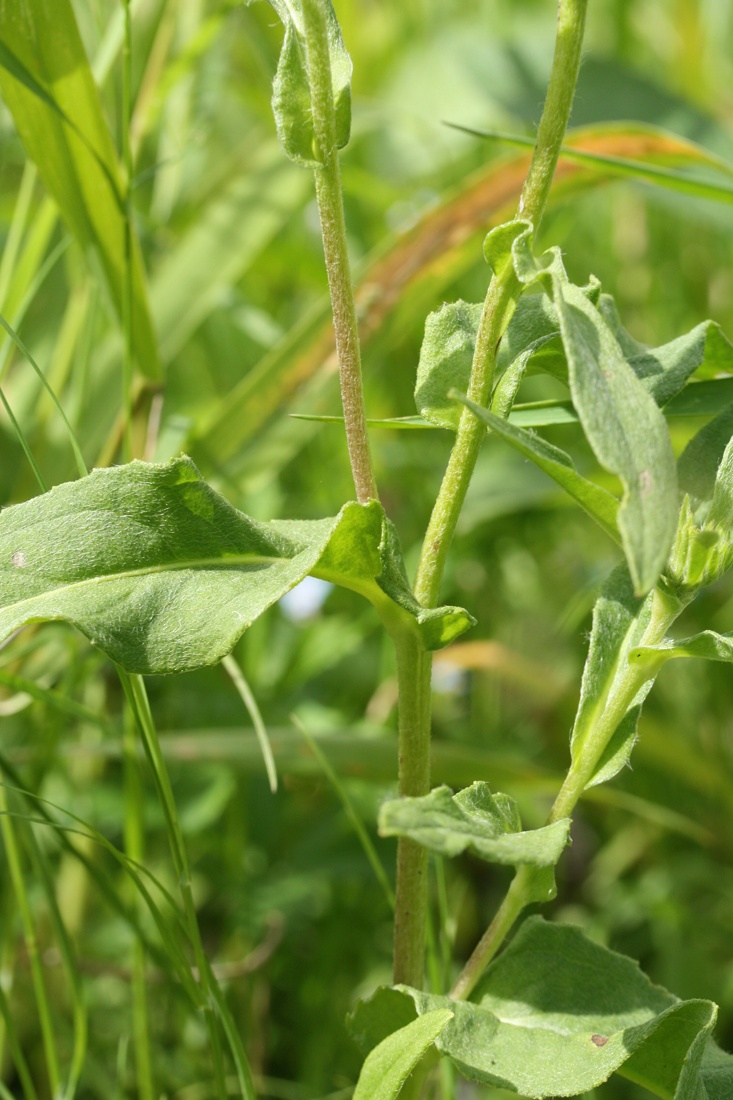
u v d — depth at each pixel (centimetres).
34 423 84
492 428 57
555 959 62
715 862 90
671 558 60
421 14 151
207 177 104
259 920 80
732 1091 61
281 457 82
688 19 132
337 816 86
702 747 94
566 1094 58
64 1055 77
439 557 60
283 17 60
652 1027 58
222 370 113
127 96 72
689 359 64
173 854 66
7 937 74
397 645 60
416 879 61
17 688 71
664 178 73
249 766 78
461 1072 58
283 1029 81
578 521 111
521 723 100
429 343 62
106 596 58
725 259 118
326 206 59
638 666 60
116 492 59
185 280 90
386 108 125
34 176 78
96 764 86
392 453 107
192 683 90
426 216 84
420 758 61
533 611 106
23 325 92
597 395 55
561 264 57
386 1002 60
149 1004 78
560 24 59
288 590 58
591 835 96
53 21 69
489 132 70
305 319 83
